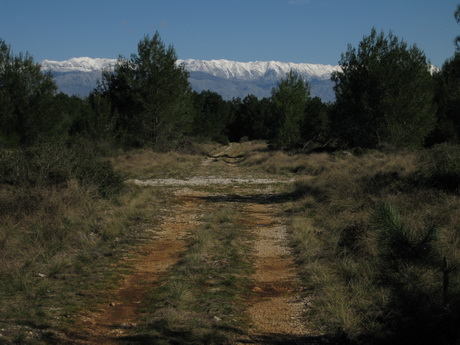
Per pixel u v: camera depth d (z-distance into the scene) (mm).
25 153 14125
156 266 8531
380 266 6133
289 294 7012
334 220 11375
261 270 8352
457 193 11359
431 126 30828
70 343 4992
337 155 31641
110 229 10836
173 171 29781
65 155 14836
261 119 88062
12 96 36344
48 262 8141
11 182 13156
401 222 5125
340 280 7234
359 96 31891
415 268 5164
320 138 42844
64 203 12008
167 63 41031
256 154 42344
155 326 5520
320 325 5695
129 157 35625
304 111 44938
